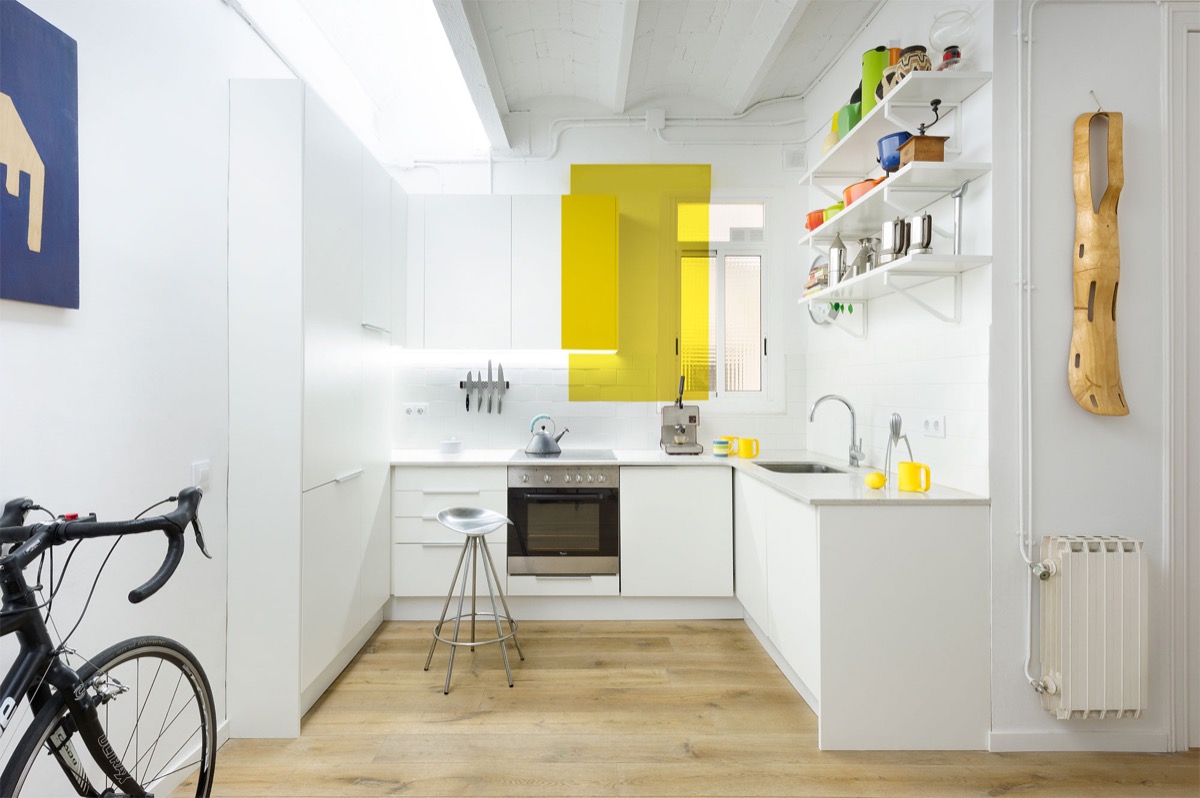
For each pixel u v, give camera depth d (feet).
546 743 6.74
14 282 4.15
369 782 6.06
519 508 10.30
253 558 6.84
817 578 6.74
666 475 10.36
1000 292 6.60
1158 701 6.63
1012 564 6.64
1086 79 6.59
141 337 5.48
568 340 11.21
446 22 8.21
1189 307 6.64
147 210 5.57
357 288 8.53
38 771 4.47
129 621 5.34
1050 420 6.64
